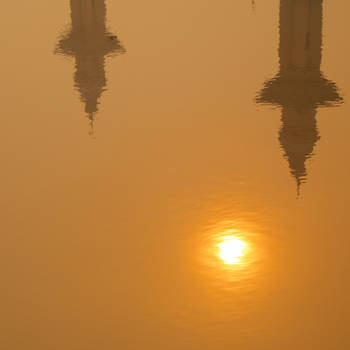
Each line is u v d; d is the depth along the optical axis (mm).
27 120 101750
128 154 88812
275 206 73812
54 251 66875
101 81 117625
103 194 78312
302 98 105688
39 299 59188
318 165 83312
